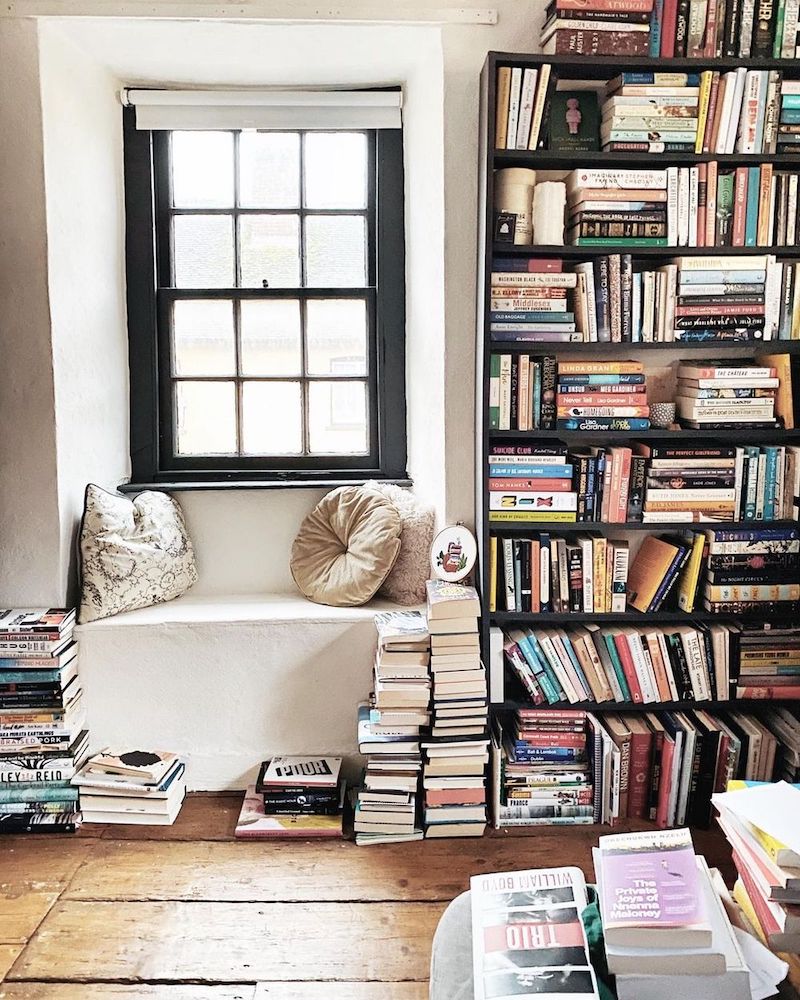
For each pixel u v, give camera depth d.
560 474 2.83
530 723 2.87
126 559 3.06
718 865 2.65
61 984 2.15
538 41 2.84
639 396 2.82
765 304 2.80
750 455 2.86
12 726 2.85
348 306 3.50
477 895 1.62
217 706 3.06
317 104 3.30
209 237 3.46
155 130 3.36
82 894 2.50
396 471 3.53
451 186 2.88
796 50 2.73
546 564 2.85
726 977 1.36
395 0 2.79
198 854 2.71
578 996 1.36
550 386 2.80
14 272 2.86
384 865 2.65
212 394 3.51
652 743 2.88
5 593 3.00
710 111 2.73
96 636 2.98
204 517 3.40
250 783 3.11
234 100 3.29
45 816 2.87
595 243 2.76
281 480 3.49
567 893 1.61
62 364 2.96
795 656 2.92
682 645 2.89
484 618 2.86
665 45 2.71
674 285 2.79
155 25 2.81
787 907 1.47
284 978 2.18
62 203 2.94
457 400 2.98
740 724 2.92
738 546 2.87
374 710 2.80
